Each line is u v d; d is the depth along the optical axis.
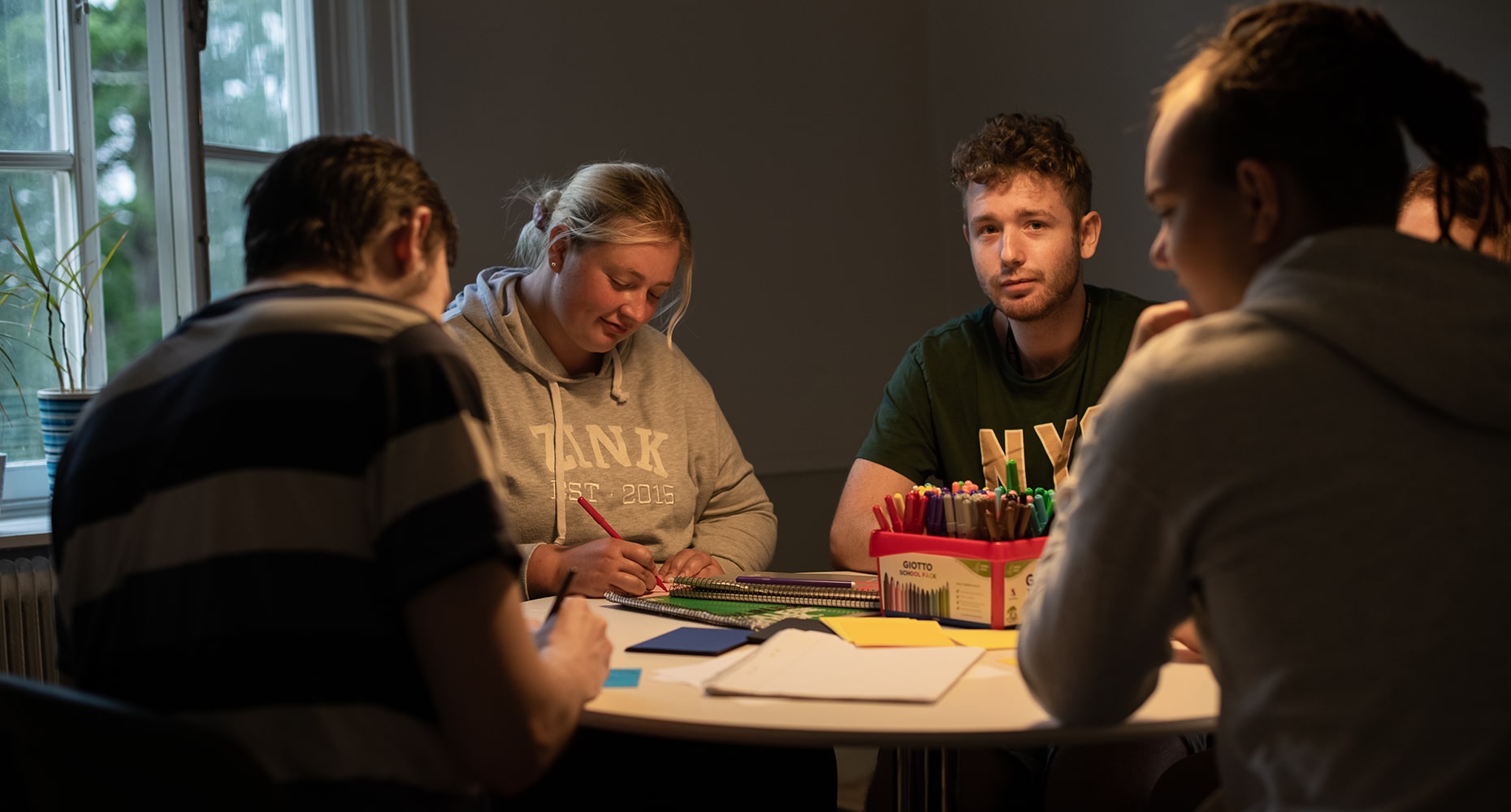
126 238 2.39
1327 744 0.70
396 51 2.54
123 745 0.73
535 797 1.53
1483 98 2.37
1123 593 0.80
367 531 0.83
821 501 3.29
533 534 1.76
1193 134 0.84
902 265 3.44
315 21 2.52
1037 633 0.88
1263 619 0.73
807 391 3.23
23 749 0.82
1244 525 0.74
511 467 1.75
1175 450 0.76
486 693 0.82
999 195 1.72
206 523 0.81
